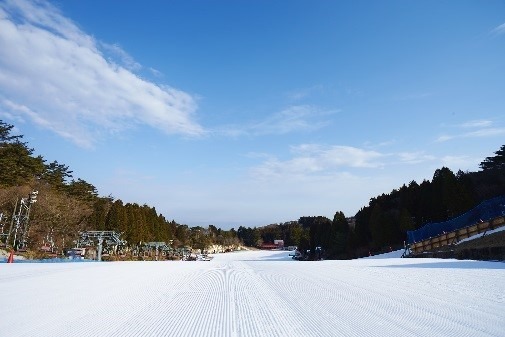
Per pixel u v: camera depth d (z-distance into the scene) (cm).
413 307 705
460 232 2966
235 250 14462
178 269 1847
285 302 788
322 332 532
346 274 1448
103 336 523
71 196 5619
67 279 1270
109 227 5659
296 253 9294
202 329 557
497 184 4566
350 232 5878
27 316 653
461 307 696
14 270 1623
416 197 4819
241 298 853
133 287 1066
